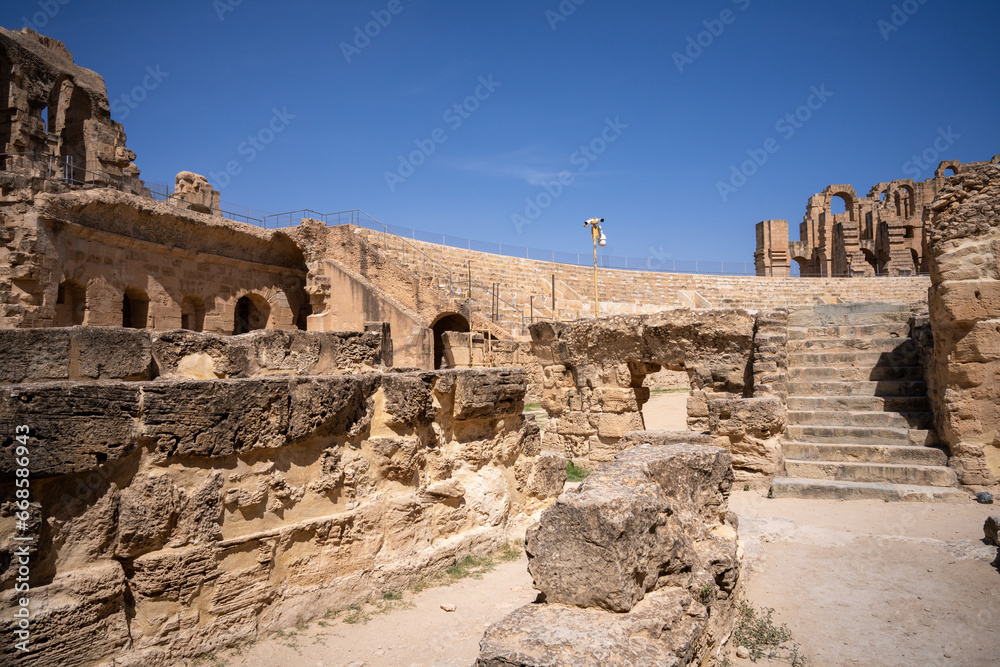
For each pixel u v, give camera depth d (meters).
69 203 20.45
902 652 5.12
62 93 25.58
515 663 3.50
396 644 5.42
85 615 4.35
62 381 5.07
